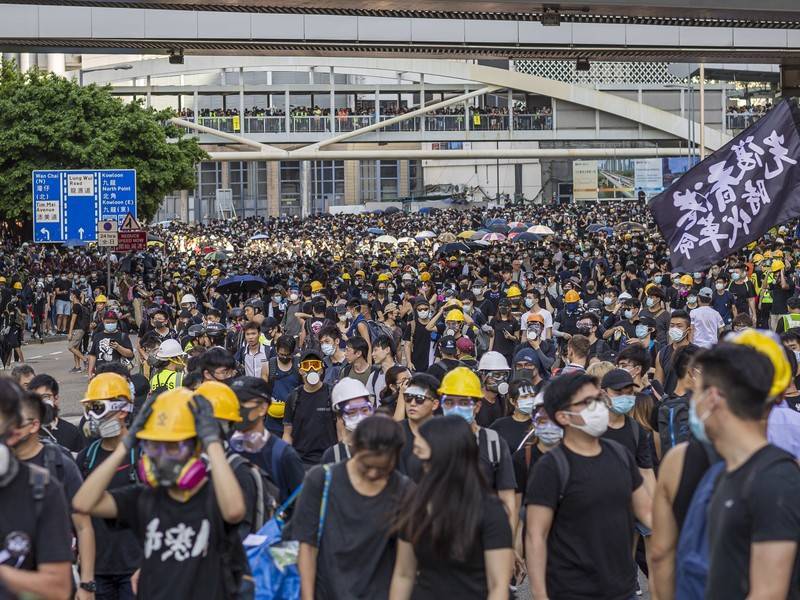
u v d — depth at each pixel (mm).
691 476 6969
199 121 125625
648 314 21938
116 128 73188
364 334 22828
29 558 6652
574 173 153125
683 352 12242
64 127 70938
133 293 47188
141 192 75688
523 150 132000
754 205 16156
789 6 40438
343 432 11875
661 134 141375
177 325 27875
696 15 41281
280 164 169500
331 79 127688
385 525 7707
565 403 8383
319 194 172000
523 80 134625
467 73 132375
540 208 130125
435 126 130625
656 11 40156
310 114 130625
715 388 5934
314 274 52500
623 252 55969
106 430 10188
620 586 8453
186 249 103688
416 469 8078
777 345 6156
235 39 44656
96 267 69562
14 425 6746
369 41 46750
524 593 12781
